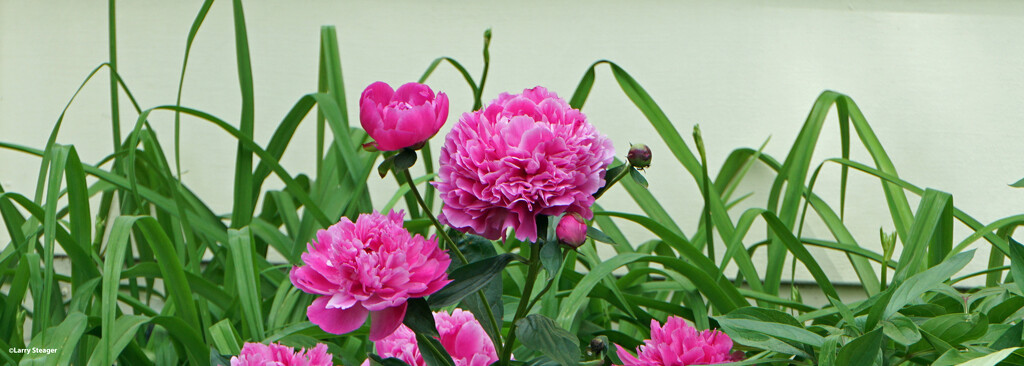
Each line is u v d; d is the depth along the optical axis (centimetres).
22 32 462
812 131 395
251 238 324
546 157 265
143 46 463
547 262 265
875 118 452
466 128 266
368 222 267
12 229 344
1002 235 363
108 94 462
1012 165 444
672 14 459
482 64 459
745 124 455
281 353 276
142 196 372
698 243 397
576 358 269
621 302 330
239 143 370
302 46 464
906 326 286
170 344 331
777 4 458
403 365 275
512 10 461
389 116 266
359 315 265
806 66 455
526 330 271
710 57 458
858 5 455
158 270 336
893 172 390
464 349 281
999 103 447
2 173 458
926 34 452
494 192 264
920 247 325
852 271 451
